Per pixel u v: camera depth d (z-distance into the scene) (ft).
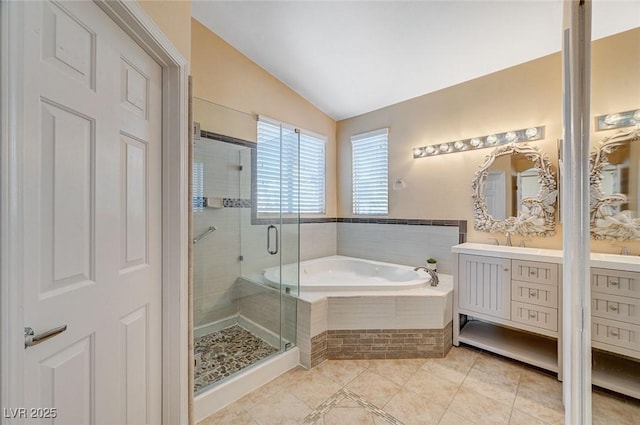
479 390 6.04
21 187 2.21
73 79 2.75
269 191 8.91
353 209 12.42
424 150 10.19
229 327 8.64
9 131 2.03
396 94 10.46
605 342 4.34
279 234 8.41
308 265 11.18
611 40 4.89
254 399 5.79
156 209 4.18
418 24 7.02
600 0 4.90
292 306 7.38
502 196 8.51
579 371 4.25
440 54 8.08
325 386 6.21
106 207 3.20
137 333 3.77
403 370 6.82
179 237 4.33
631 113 4.65
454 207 9.54
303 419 5.24
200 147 7.86
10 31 2.04
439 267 9.87
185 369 4.49
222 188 8.46
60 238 2.62
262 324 8.15
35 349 2.38
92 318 3.00
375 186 11.71
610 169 4.66
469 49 7.77
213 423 5.13
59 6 2.60
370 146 11.87
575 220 4.25
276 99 10.09
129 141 3.60
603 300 4.41
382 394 5.93
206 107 7.97
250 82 9.22
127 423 3.57
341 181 12.85
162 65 4.27
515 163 8.29
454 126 9.56
